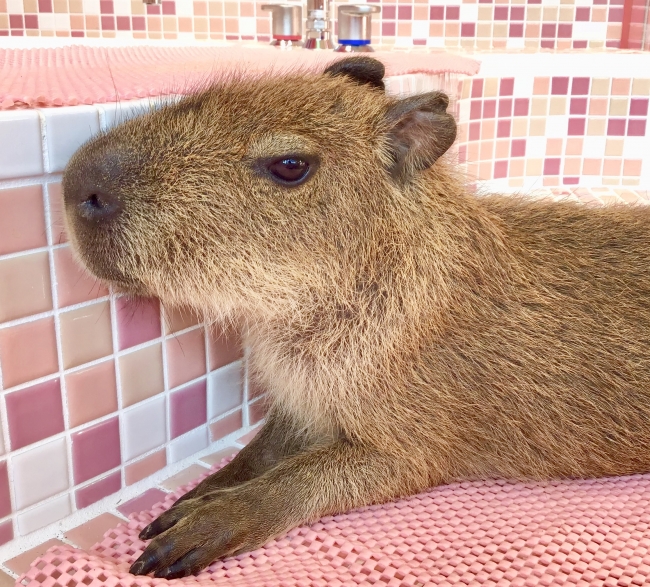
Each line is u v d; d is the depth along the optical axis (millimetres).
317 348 320
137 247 275
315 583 254
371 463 315
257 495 292
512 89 675
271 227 287
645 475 345
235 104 291
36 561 257
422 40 809
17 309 271
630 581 250
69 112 273
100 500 322
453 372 321
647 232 365
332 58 514
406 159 311
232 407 380
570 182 719
